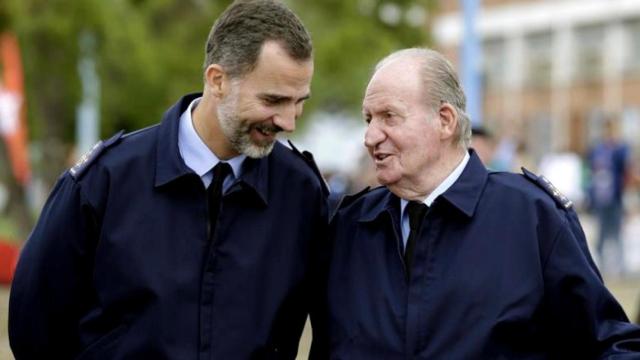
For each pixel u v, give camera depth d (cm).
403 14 3316
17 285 740
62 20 2414
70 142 3481
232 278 731
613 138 2633
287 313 754
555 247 712
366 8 3272
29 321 743
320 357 772
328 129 5112
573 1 7106
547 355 727
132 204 732
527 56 7381
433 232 718
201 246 730
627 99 6819
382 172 719
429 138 714
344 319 733
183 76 2850
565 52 7156
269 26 700
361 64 3148
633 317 1589
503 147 2459
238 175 740
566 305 713
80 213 730
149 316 719
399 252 724
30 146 3328
